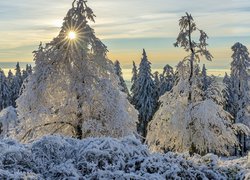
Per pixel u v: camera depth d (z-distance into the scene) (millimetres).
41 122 17547
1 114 24328
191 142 19609
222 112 20281
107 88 17797
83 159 7391
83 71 17750
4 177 6555
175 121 19766
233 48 47156
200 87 21422
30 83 17609
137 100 51562
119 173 6871
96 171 7016
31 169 7320
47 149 7848
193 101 20594
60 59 17828
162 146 20734
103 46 18406
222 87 20688
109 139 7879
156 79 61125
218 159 8562
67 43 17938
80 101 17562
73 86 17469
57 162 7680
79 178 6902
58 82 17625
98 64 18125
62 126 17891
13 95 68062
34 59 18031
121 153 7621
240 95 46938
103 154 7426
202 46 20906
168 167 7461
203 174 7602
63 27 18469
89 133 17469
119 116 17656
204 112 19250
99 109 17703
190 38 21062
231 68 47719
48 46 18172
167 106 20594
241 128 20328
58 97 17828
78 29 18203
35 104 17281
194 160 8281
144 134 51125
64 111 17625
